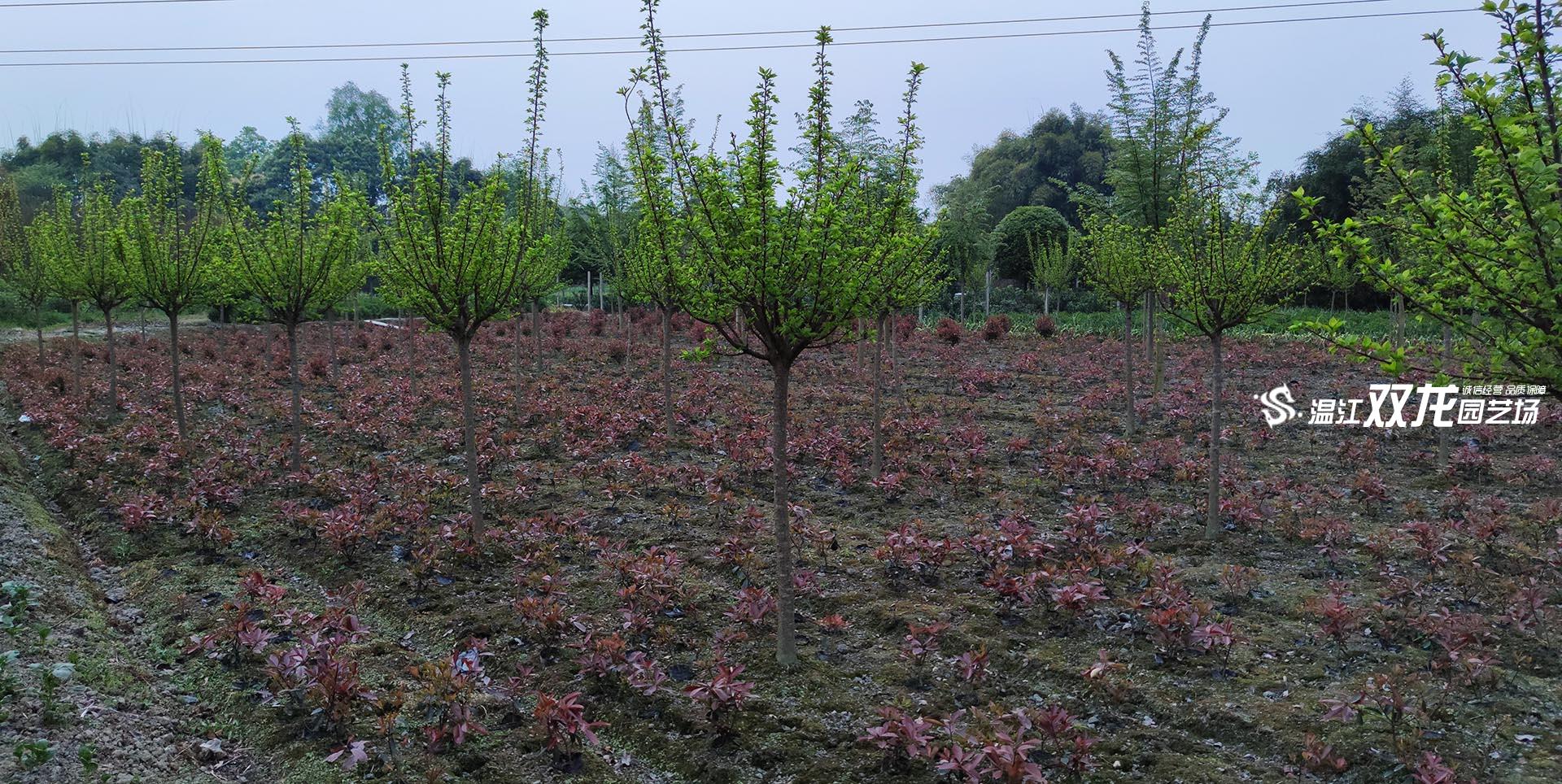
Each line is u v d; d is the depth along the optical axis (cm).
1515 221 414
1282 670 579
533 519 851
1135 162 1265
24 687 502
